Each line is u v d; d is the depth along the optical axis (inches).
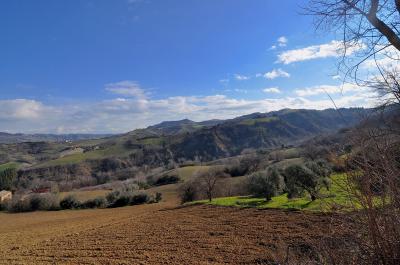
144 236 738.8
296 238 490.6
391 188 99.9
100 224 1084.5
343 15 183.8
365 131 104.9
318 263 117.0
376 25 170.4
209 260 494.3
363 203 103.6
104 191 2600.9
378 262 101.3
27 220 1614.2
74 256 628.1
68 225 1197.1
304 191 751.1
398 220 99.7
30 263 614.5
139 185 2792.8
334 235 111.7
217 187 1619.1
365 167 103.6
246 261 459.8
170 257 540.1
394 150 100.7
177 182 2751.0
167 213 1089.4
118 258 574.6
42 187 3206.2
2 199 2347.4
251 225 673.6
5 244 868.0
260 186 967.6
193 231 716.0
